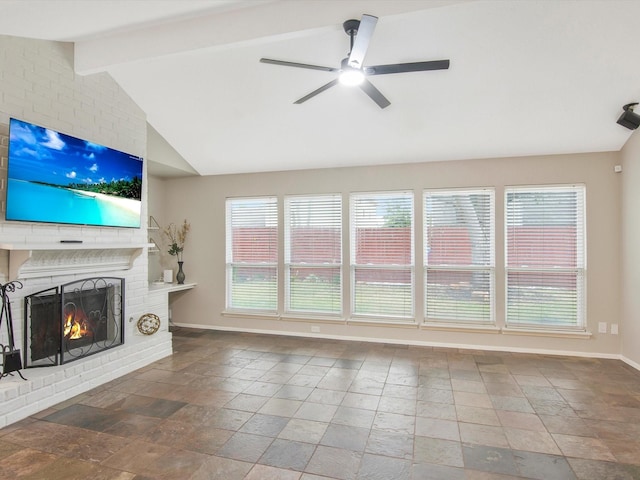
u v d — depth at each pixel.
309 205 5.18
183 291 5.67
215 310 5.53
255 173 5.35
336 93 3.70
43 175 2.94
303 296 5.20
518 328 4.39
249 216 5.45
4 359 2.73
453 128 4.02
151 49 3.05
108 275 3.74
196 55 3.34
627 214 3.99
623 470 2.16
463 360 4.12
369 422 2.73
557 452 2.35
